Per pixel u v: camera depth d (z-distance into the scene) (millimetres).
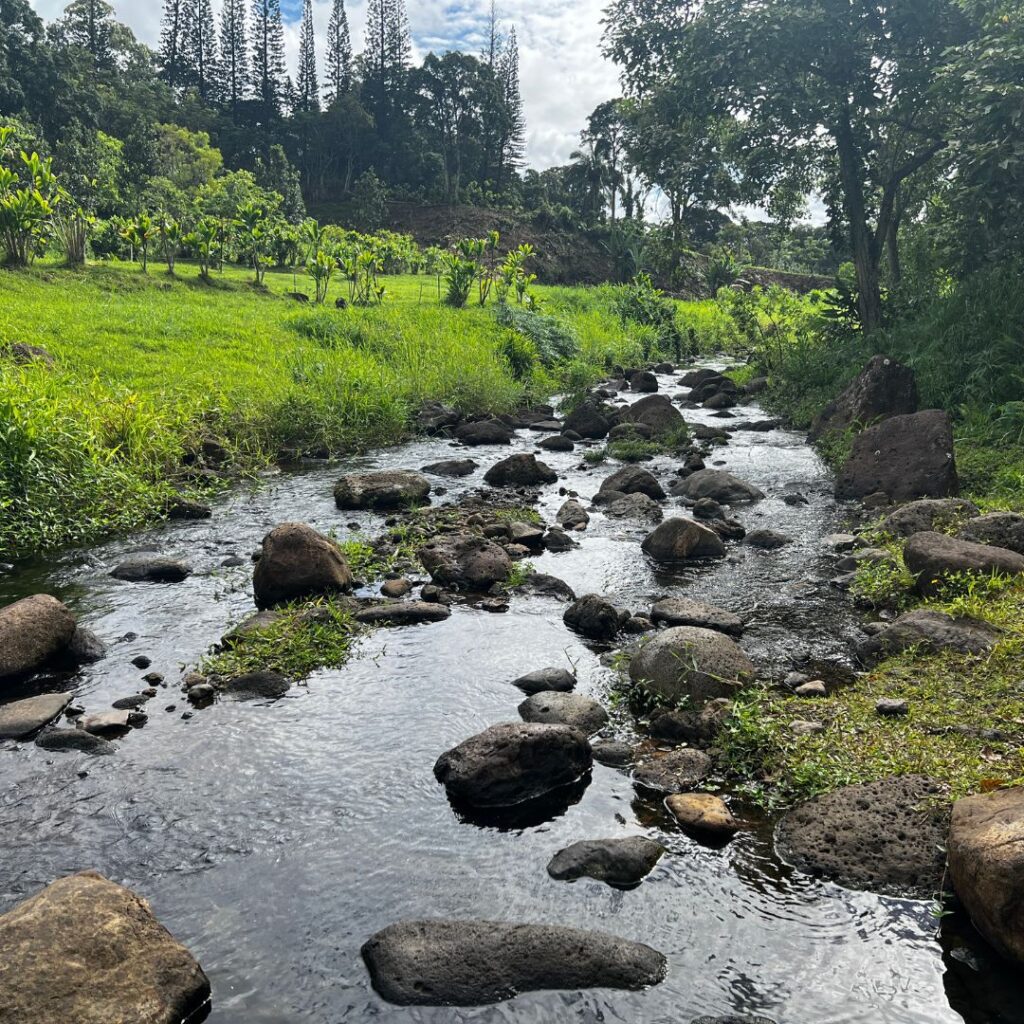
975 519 6668
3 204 23281
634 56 18344
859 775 3791
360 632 5730
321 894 3236
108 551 7547
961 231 13609
